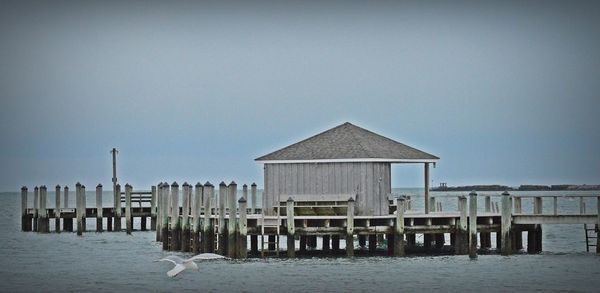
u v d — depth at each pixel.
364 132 59.19
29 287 48.03
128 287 47.47
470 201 53.19
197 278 48.97
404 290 45.22
